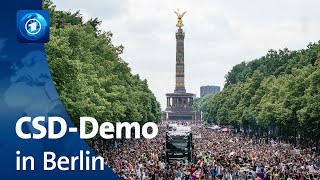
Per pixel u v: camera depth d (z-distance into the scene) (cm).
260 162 10856
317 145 15262
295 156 12444
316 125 14288
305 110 14262
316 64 17112
